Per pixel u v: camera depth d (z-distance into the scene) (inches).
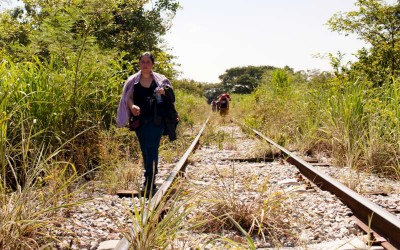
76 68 273.6
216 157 350.3
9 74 251.9
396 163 269.4
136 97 216.2
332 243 143.1
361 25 518.3
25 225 128.8
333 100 362.3
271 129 476.1
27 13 532.1
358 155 287.7
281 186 234.8
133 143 306.0
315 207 188.1
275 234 149.3
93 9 302.5
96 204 187.6
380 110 309.0
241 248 127.2
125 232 131.1
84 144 263.7
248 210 165.6
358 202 177.6
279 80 715.4
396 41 498.9
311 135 375.9
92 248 138.6
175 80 585.9
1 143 174.9
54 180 174.9
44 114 247.4
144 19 594.2
